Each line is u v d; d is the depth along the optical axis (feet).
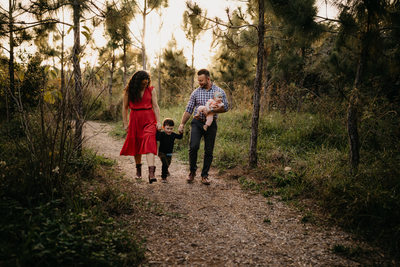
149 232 8.55
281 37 20.89
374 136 14.20
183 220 9.63
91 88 10.61
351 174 11.85
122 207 9.62
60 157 9.33
